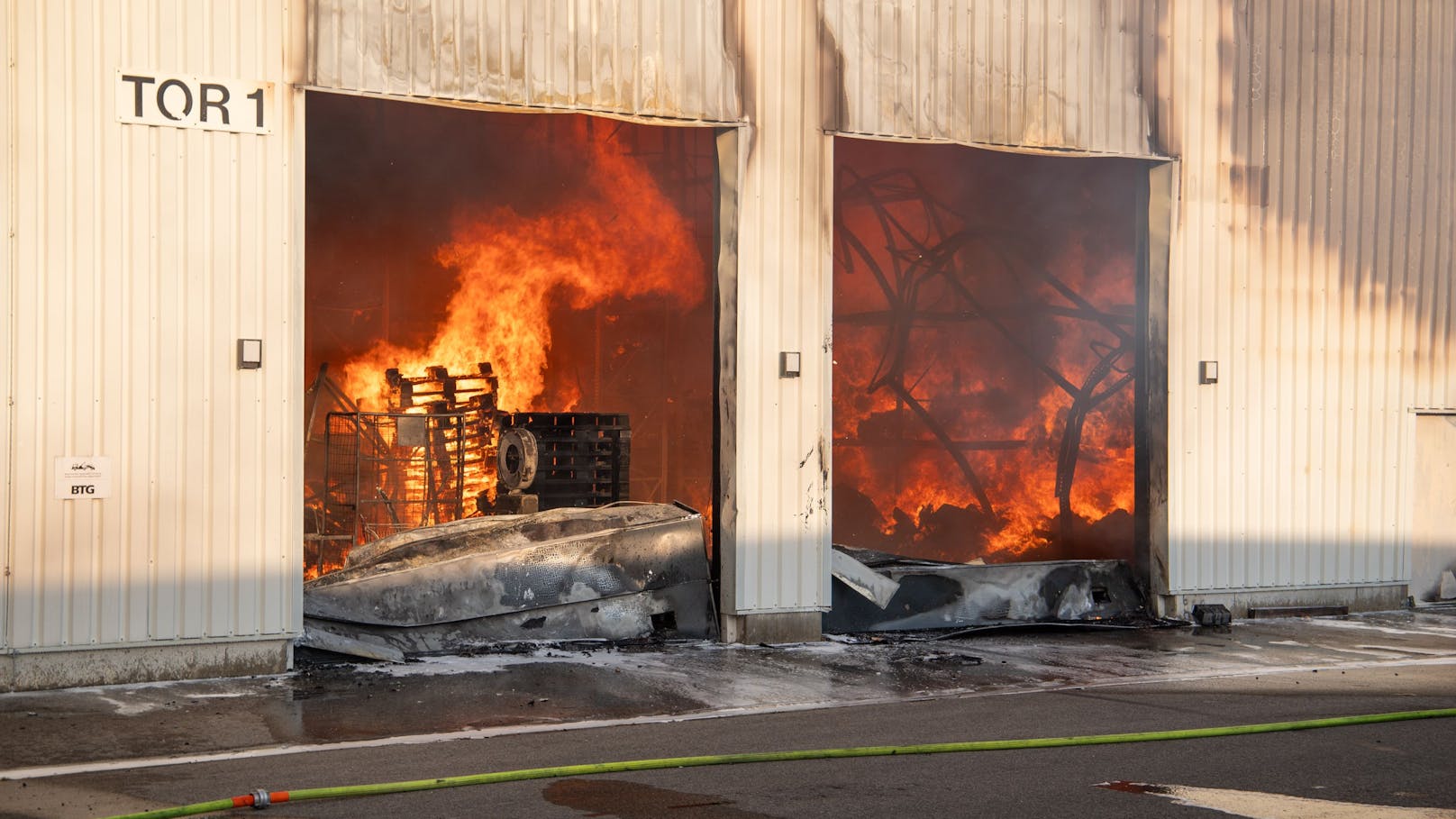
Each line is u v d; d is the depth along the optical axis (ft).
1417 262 57.11
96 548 35.27
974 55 47.52
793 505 44.62
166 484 36.11
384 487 67.15
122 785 24.77
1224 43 52.65
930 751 28.43
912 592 48.21
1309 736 30.42
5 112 34.47
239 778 25.34
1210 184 52.31
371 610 40.22
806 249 44.96
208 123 36.70
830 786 25.30
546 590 42.57
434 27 39.52
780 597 44.34
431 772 26.03
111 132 35.58
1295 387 54.19
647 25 42.45
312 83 37.93
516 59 40.60
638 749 28.50
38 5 34.83
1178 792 24.99
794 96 44.73
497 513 55.21
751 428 43.93
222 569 36.73
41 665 34.73
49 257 34.88
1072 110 49.26
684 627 44.39
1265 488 53.42
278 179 37.63
